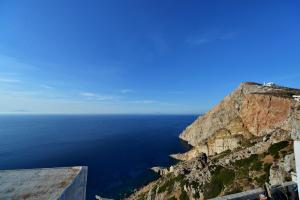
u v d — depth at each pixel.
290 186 9.09
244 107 98.12
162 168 92.31
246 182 41.84
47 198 2.37
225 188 44.50
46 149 129.00
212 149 97.94
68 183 2.75
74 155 115.31
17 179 2.79
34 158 107.06
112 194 70.62
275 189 8.81
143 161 108.75
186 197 52.28
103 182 80.25
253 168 45.50
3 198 2.33
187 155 110.50
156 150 132.75
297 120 9.01
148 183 79.25
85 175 3.21
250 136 87.88
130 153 124.50
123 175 88.06
